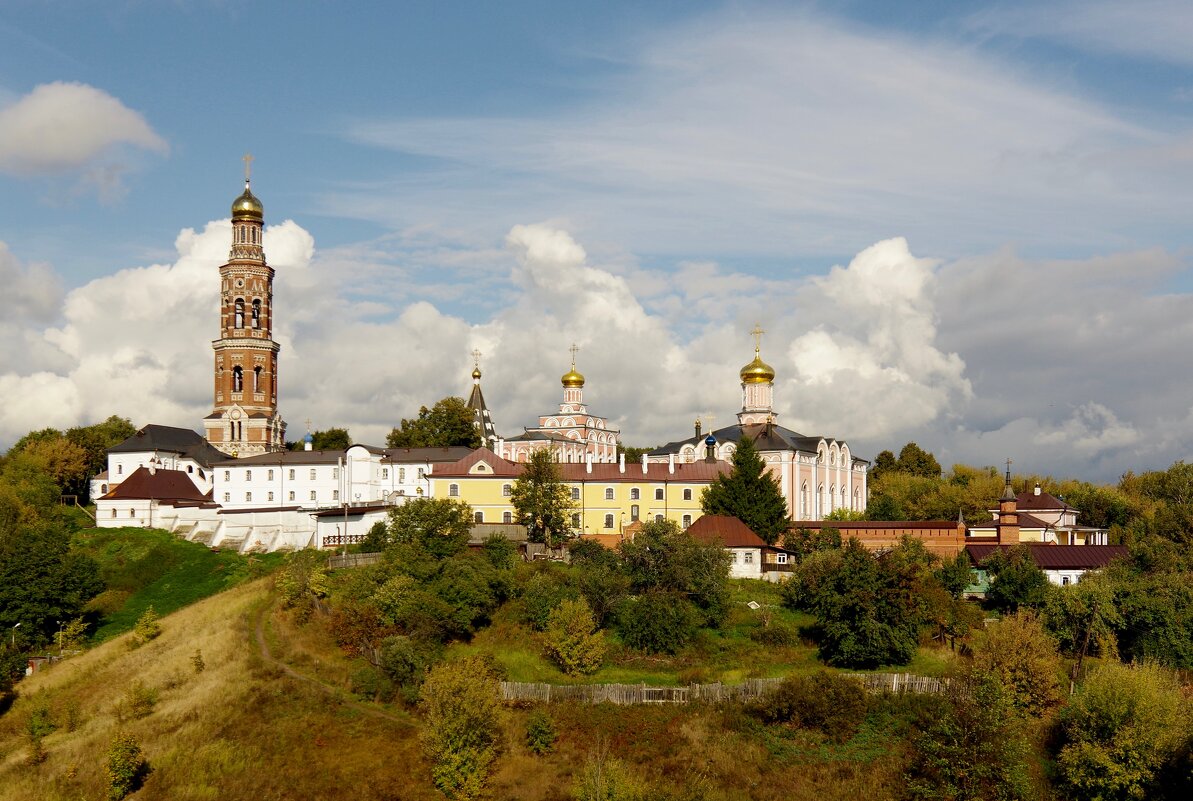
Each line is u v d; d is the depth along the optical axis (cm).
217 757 8462
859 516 16725
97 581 13150
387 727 8944
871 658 10231
